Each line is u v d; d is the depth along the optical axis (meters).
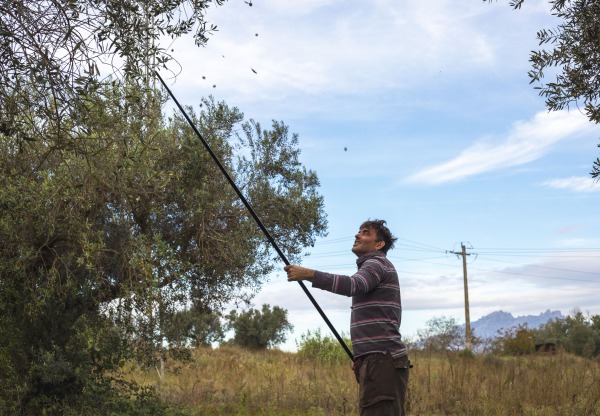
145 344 9.00
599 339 33.50
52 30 4.67
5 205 7.20
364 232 4.84
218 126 9.63
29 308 7.91
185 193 9.09
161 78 5.27
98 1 4.89
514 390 10.57
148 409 8.69
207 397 10.77
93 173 6.50
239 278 9.52
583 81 6.32
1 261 7.61
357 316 4.68
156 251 8.34
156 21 5.61
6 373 8.10
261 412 9.91
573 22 6.43
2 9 4.58
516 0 6.39
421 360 15.96
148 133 7.59
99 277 7.86
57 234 7.70
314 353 19.31
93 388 8.26
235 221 9.64
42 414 7.84
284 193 10.12
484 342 24.62
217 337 13.62
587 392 10.01
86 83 4.77
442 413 10.06
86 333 8.12
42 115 4.87
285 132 10.24
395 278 4.73
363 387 4.60
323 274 4.48
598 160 5.93
